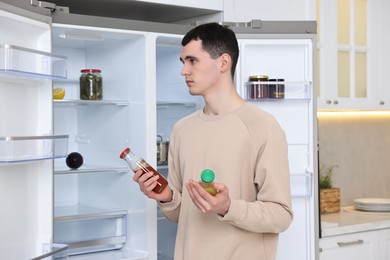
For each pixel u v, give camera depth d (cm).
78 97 320
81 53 320
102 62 310
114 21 270
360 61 403
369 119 454
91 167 300
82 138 320
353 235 370
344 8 392
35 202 234
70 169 287
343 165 441
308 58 309
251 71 314
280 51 316
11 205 221
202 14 331
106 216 288
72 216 275
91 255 286
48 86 234
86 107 317
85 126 318
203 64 209
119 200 301
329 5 382
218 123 211
